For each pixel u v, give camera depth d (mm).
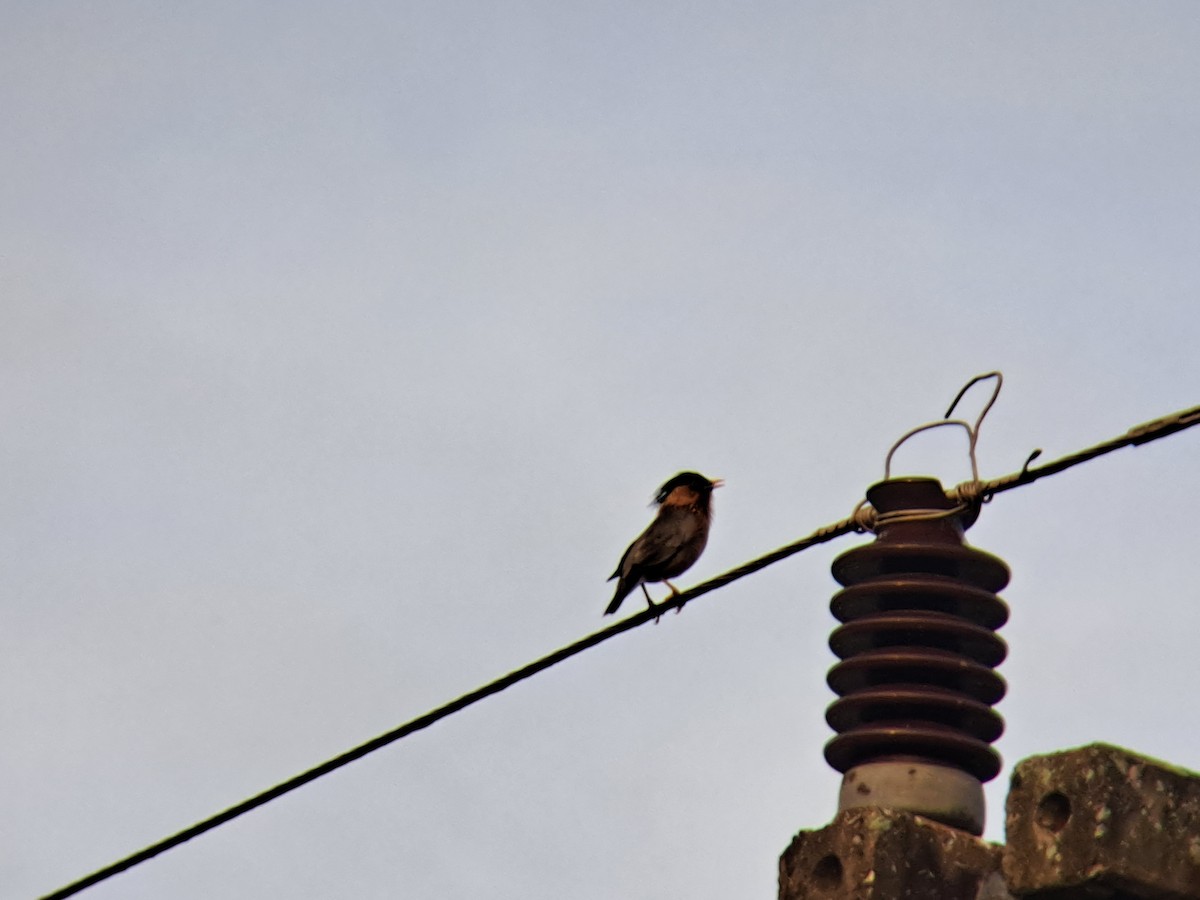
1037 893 13805
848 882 15484
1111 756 13789
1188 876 13547
